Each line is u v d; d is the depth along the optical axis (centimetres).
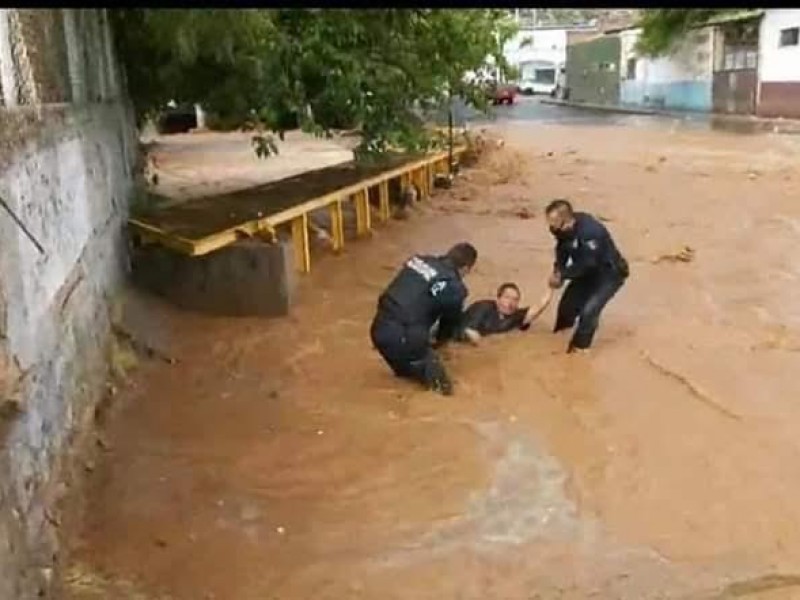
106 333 680
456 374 702
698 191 1622
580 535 477
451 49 1455
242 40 1016
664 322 830
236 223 903
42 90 558
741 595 424
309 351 762
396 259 1109
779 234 1225
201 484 531
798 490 516
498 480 536
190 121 2928
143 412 633
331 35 1186
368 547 468
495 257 1120
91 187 680
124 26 1079
